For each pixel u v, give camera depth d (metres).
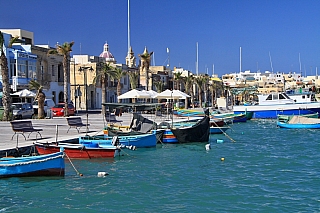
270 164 21.52
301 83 105.50
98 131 30.22
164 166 20.70
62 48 47.72
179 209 13.27
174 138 29.84
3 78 38.34
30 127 24.23
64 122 38.84
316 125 44.19
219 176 18.33
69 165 20.39
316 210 13.17
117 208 13.39
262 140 33.62
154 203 13.95
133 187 16.11
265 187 16.22
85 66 74.81
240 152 26.12
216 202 14.08
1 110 39.19
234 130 43.53
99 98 78.19
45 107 48.88
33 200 14.23
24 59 53.22
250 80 144.62
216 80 126.94
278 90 103.50
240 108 61.47
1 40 37.66
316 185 16.53
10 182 16.27
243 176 18.33
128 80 88.75
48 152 20.42
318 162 22.17
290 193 15.28
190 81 84.06
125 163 21.34
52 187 15.92
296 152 26.27
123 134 27.22
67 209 13.28
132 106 28.31
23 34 64.06
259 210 13.18
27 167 16.44
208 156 24.28
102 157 22.08
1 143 21.83
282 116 49.19
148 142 27.23
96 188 15.88
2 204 13.77
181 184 16.70
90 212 12.99
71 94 74.12
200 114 54.53
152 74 92.50
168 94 44.25
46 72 59.72
